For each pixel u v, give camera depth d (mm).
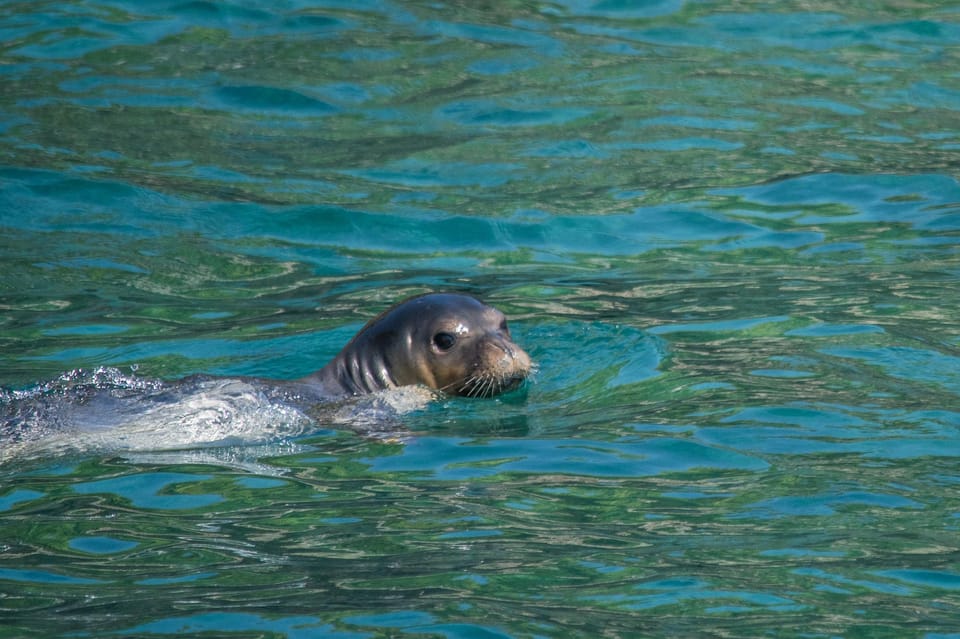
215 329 38688
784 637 21453
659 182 49406
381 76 58500
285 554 24734
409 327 35406
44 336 37750
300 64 59344
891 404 32281
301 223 46156
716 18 65812
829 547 24938
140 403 32719
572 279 42219
